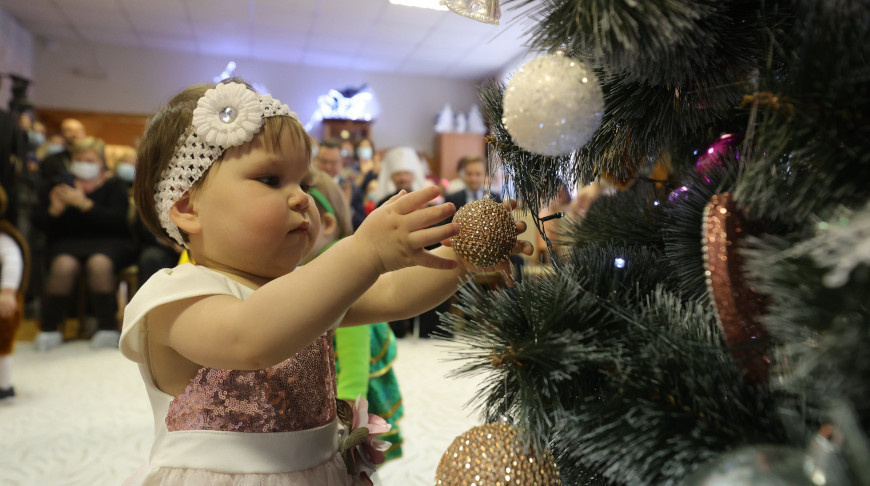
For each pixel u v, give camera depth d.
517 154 0.53
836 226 0.27
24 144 3.90
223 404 0.59
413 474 1.75
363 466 0.68
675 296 0.48
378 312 0.70
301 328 0.47
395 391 1.41
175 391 0.62
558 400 0.40
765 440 0.33
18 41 5.94
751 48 0.40
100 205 3.67
